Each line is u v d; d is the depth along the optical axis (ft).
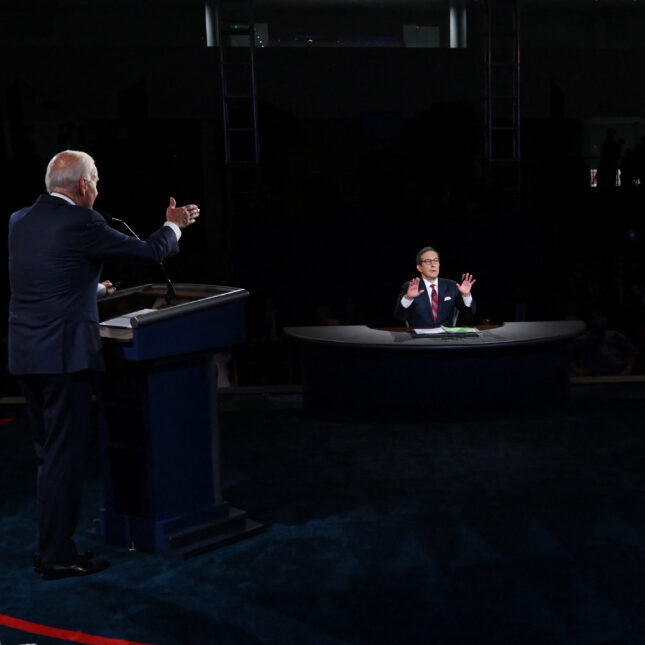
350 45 31.50
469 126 29.55
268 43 31.53
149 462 9.53
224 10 26.81
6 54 28.12
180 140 28.96
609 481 12.09
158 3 29.45
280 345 25.29
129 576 9.09
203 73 28.43
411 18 32.32
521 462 13.15
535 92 29.63
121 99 28.55
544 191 30.42
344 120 29.25
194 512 9.93
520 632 7.63
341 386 16.24
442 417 16.08
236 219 27.94
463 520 10.66
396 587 8.68
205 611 8.20
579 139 30.25
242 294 9.90
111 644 7.55
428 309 17.39
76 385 8.80
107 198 29.27
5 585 8.93
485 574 8.96
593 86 29.86
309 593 8.57
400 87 29.14
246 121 28.73
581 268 28.81
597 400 17.24
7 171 28.60
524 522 10.53
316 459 13.62
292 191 29.53
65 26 29.45
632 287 28.35
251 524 10.45
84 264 8.68
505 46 29.04
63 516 8.98
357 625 7.84
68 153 8.87
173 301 9.93
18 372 8.70
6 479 12.81
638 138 30.27
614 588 8.53
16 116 28.43
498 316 28.78
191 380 9.80
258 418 16.53
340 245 28.30
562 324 17.60
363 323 28.63
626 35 31.30
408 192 29.89
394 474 12.71
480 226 28.45
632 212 30.32
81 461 9.05
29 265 8.51
